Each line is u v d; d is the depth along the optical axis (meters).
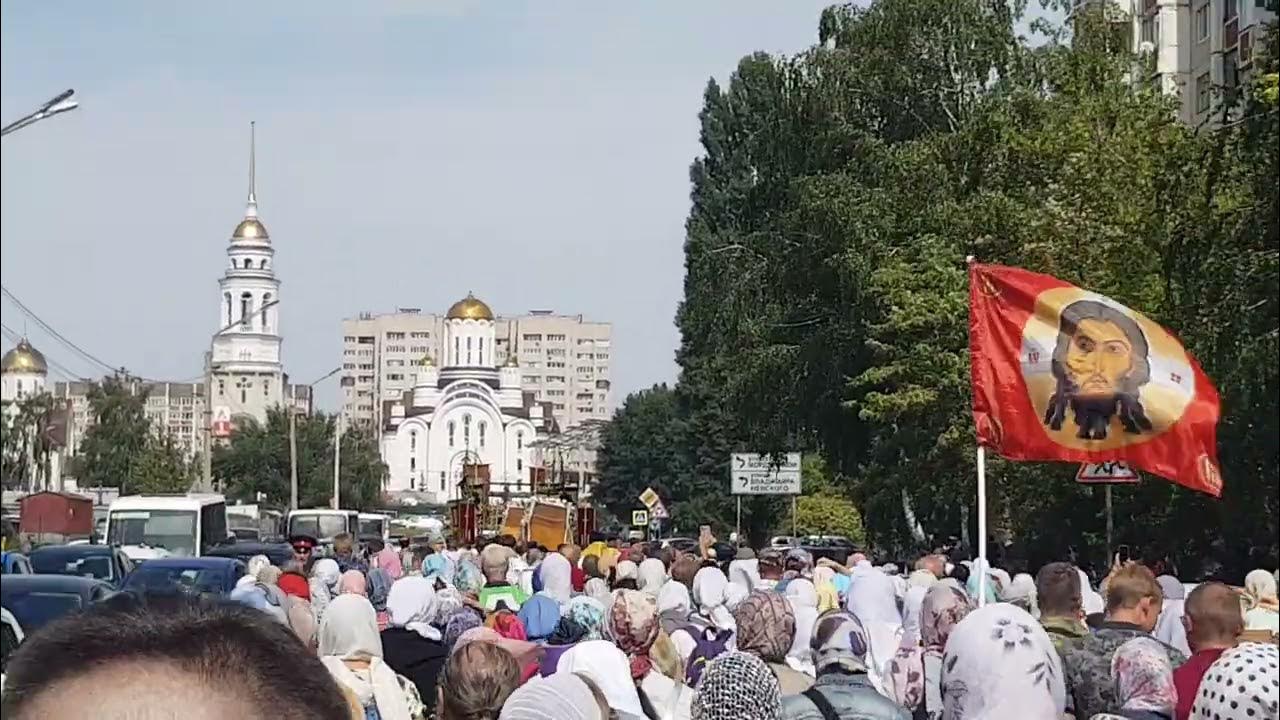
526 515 47.75
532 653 8.23
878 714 6.37
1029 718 5.65
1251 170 22.11
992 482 28.97
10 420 98.81
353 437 116.38
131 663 1.77
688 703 8.47
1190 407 10.17
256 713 1.77
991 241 28.67
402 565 25.64
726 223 60.28
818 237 38.97
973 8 39.47
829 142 41.00
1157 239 25.22
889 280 30.11
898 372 30.09
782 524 71.12
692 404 76.44
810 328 42.56
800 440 44.88
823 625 6.58
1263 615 10.35
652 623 8.31
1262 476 22.69
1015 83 38.59
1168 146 27.44
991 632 5.70
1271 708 5.22
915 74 40.00
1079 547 28.39
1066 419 10.32
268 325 168.50
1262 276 21.19
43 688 1.74
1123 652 6.63
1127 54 37.03
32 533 61.47
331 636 7.42
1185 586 13.50
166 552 39.53
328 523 57.66
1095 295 10.34
